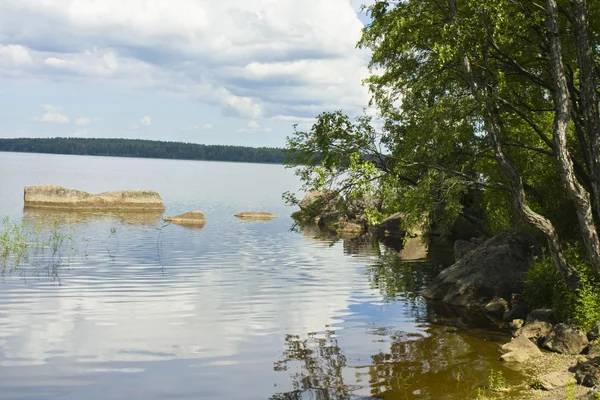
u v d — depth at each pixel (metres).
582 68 15.68
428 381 12.46
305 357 14.20
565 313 15.61
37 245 30.95
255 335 16.03
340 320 17.94
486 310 19.42
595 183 15.64
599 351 13.55
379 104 23.42
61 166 163.88
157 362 13.60
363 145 20.67
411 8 18.33
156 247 32.44
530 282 17.94
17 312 17.59
